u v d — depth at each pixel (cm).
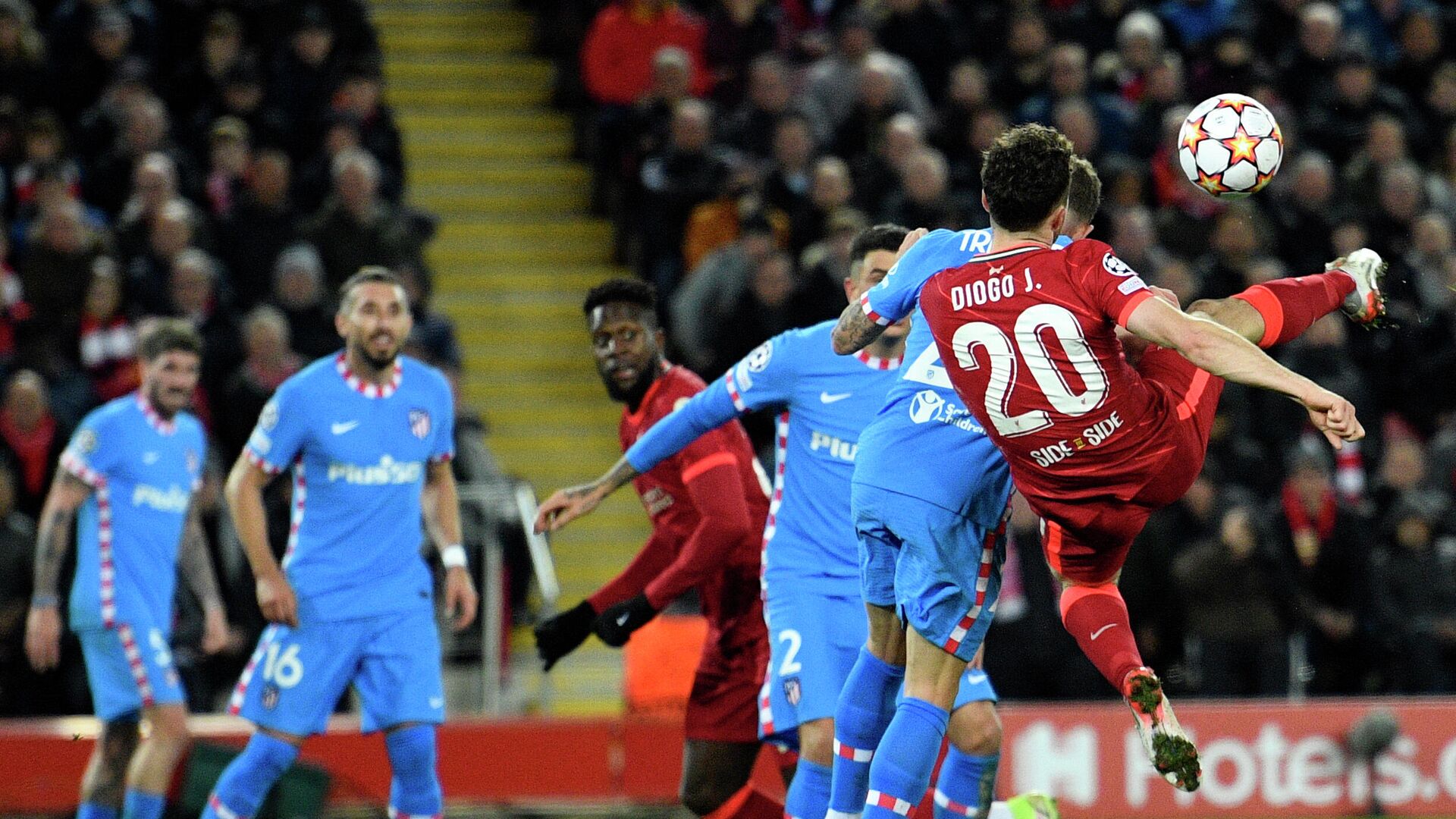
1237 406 4166
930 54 5138
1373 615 3900
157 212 4256
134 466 3059
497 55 5600
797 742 2283
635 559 2517
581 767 3503
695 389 2473
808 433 2242
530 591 4338
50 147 4428
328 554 2636
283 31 4944
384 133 4809
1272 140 1831
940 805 2152
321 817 2742
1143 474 1733
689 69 4947
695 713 2478
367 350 2644
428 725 2648
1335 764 3500
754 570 2423
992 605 1886
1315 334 4300
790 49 5194
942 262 1833
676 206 4619
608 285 2464
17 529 3653
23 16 4697
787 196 4659
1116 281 1661
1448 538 4041
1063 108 4747
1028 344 1697
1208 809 3459
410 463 2692
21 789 3266
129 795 2920
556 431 4772
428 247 5041
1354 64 5112
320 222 4375
